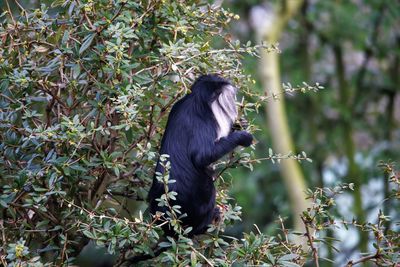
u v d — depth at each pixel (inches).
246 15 826.8
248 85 388.8
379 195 786.8
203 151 320.2
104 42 305.3
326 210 335.6
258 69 685.3
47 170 294.7
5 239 301.0
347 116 794.8
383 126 856.3
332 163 872.9
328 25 802.2
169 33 320.8
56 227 308.7
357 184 758.5
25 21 315.0
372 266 561.6
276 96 345.4
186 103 333.7
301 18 812.0
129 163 332.5
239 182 740.0
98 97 304.7
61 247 319.9
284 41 848.3
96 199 326.0
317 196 320.8
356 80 856.9
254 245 294.7
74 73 303.3
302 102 829.2
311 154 821.9
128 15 305.4
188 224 322.3
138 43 323.6
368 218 774.5
